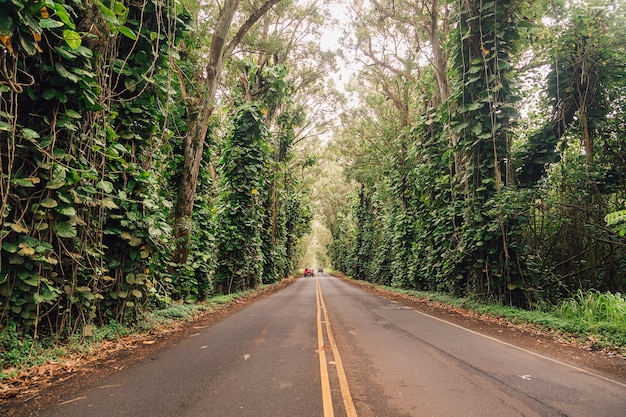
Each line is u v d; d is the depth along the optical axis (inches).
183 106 525.3
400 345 277.1
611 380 198.4
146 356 244.8
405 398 167.8
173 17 332.8
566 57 533.0
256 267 864.9
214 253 728.3
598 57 516.1
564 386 186.9
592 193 514.6
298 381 190.1
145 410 153.3
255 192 779.4
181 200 500.4
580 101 524.7
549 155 543.5
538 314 403.9
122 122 319.0
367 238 1579.7
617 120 544.7
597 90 534.3
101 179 285.0
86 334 263.3
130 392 174.9
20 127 221.8
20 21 201.9
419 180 775.1
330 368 213.5
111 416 147.3
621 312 331.9
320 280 1844.2
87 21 259.3
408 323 388.8
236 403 160.7
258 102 772.6
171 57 340.8
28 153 231.5
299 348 264.7
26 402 162.6
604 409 156.8
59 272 254.7
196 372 206.8
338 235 2770.7
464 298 558.3
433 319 424.8
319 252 4931.1
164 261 422.3
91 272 279.1
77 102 255.9
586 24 498.6
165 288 462.6
